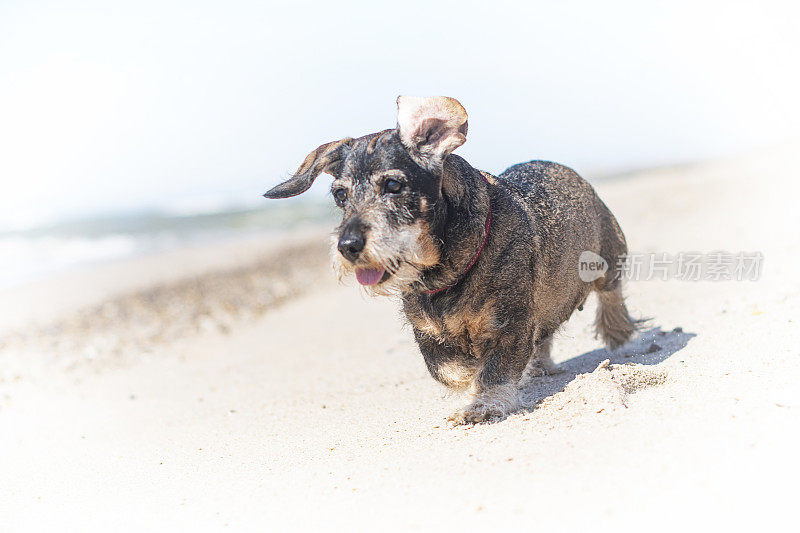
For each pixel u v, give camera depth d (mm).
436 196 4086
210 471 4473
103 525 3832
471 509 3143
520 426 4086
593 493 3088
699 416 3719
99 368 8891
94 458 5227
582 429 3834
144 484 4434
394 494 3463
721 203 16281
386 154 4094
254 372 7727
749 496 2904
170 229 26906
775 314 5820
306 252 18266
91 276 16844
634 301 7797
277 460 4453
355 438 4629
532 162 5402
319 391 6363
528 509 3047
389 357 7367
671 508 2893
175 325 11281
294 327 10156
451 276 4277
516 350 4504
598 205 5551
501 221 4422
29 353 10062
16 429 6492
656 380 4477
